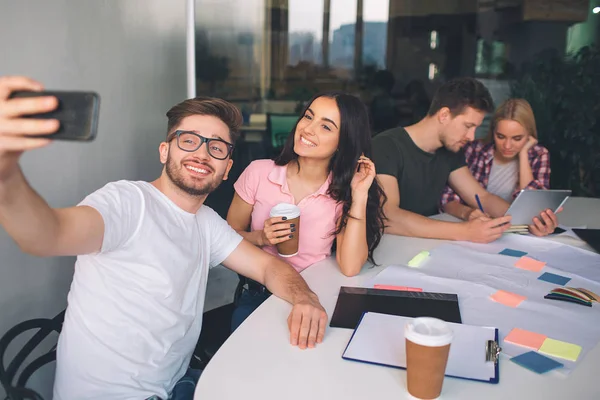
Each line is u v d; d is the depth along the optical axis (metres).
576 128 3.71
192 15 2.24
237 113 1.41
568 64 3.85
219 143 1.35
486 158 2.67
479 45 4.48
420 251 1.78
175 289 1.30
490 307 1.31
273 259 1.49
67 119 0.65
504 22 4.37
